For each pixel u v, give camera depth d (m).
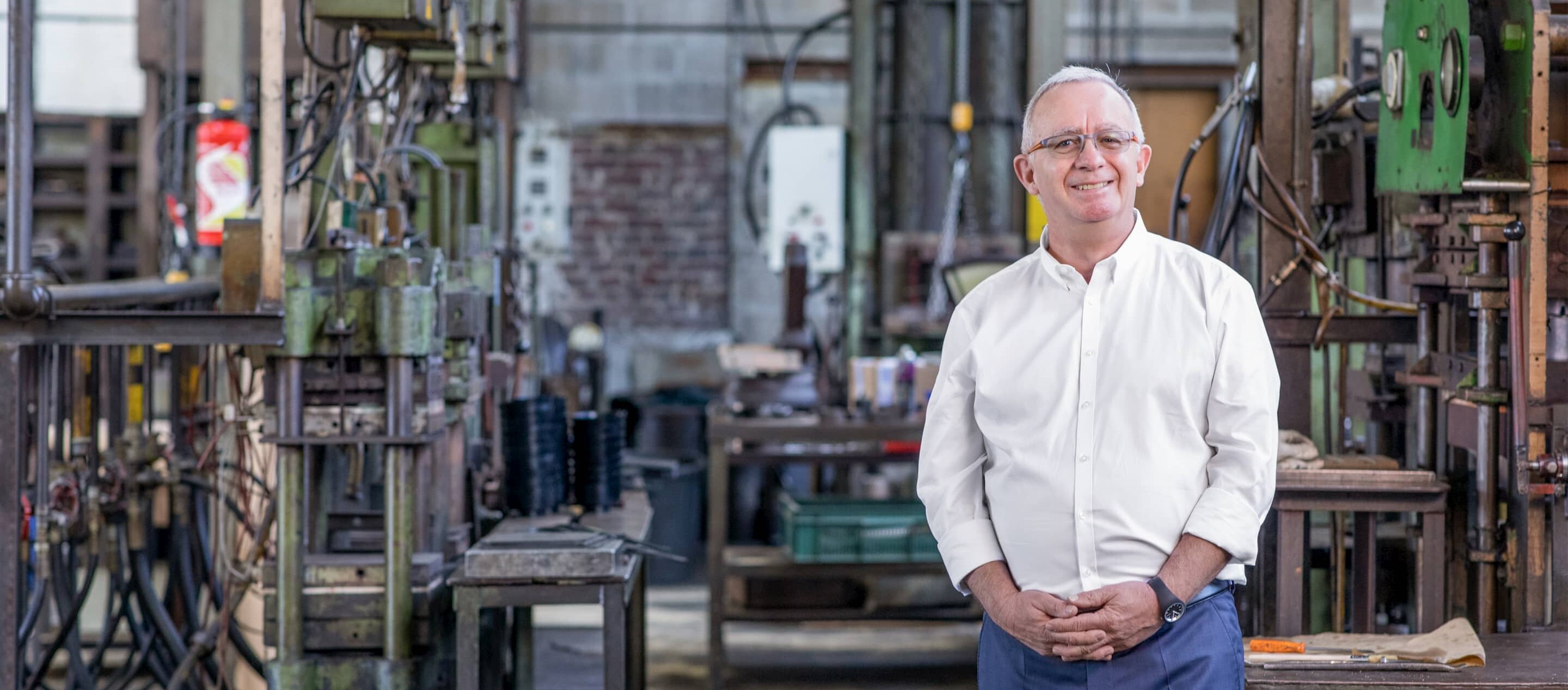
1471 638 2.35
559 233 6.21
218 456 3.64
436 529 3.05
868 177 5.92
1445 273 2.84
